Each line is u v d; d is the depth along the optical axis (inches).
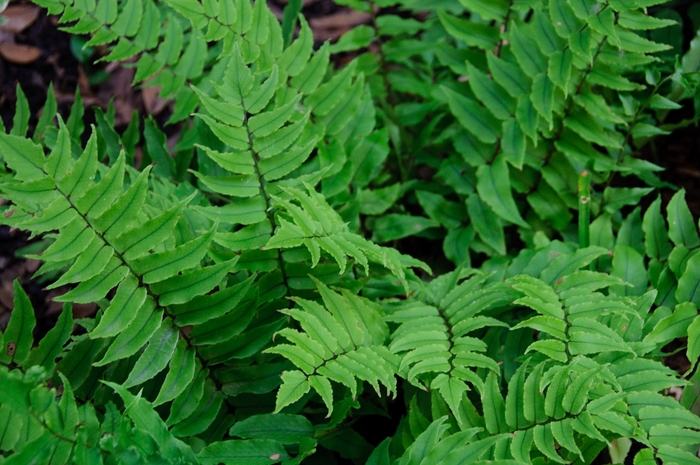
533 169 60.1
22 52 69.8
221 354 51.4
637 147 62.2
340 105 57.7
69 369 50.8
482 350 50.6
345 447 52.2
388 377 49.4
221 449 49.6
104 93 70.0
